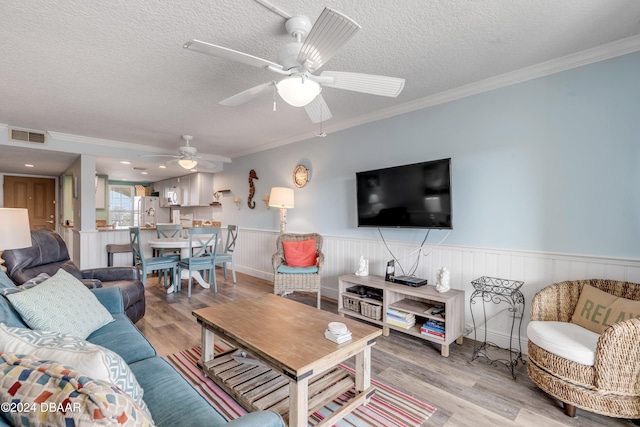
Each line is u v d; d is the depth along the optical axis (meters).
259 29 1.91
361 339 1.79
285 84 1.68
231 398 1.94
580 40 2.09
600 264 2.24
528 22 1.87
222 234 6.35
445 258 3.03
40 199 7.45
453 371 2.29
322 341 1.74
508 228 2.66
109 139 4.65
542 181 2.49
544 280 2.47
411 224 3.05
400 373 2.26
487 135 2.77
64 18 1.78
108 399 0.64
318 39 1.39
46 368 0.73
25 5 1.65
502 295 2.52
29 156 4.73
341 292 3.34
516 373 2.26
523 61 2.38
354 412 1.82
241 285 4.81
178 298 4.05
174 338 2.79
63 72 2.46
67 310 1.70
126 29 1.90
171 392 1.24
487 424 1.73
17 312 1.55
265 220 5.29
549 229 2.46
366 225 3.46
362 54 2.25
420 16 1.80
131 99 3.04
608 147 2.21
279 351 1.62
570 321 2.10
